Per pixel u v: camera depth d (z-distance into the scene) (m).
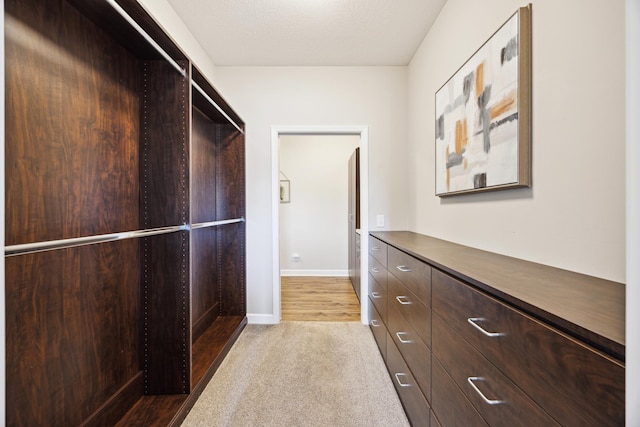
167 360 1.65
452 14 1.92
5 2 0.95
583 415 0.51
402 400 1.66
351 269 4.48
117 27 1.35
